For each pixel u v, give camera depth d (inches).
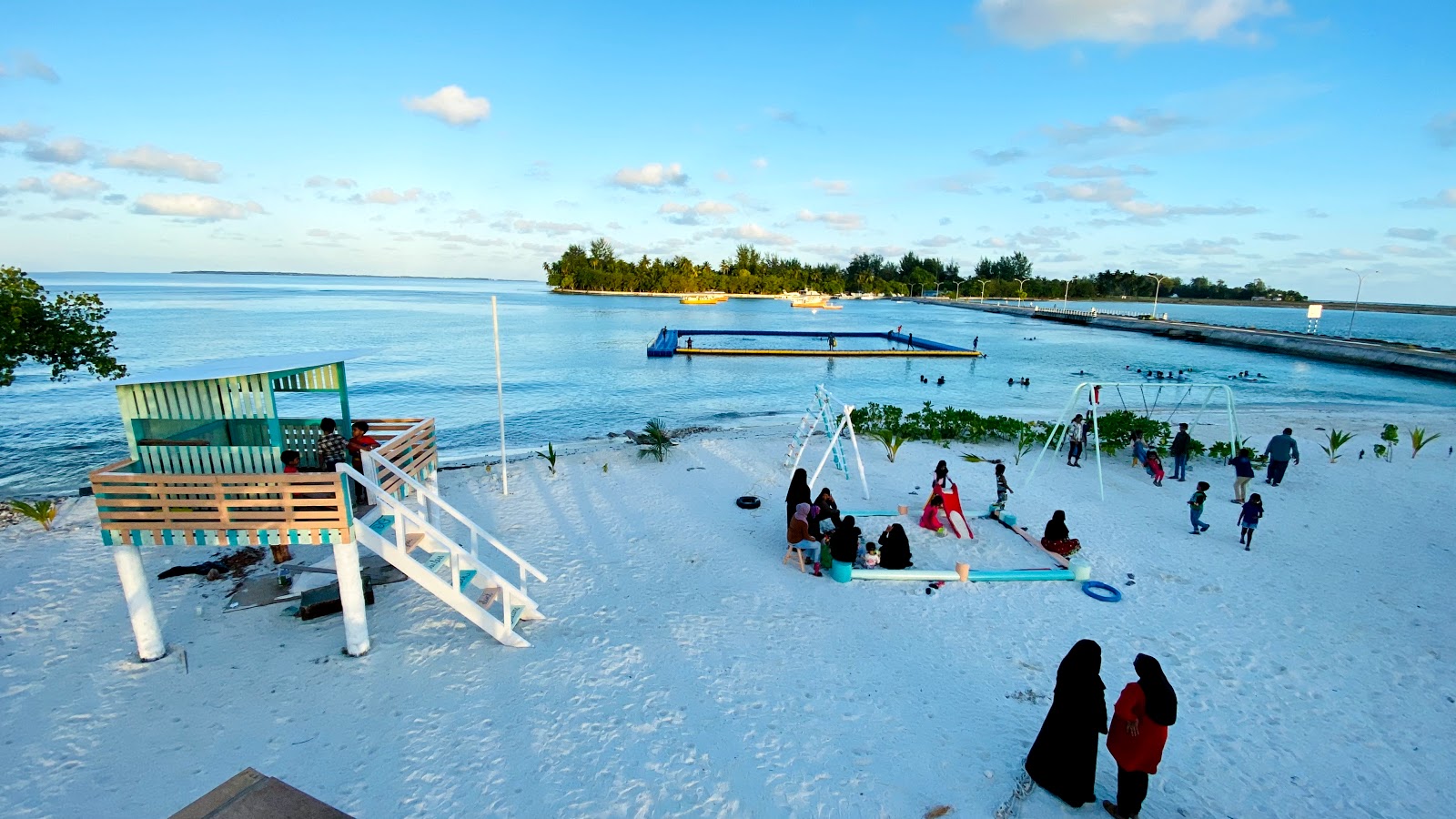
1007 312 5457.7
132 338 2447.1
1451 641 390.6
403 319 3604.8
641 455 780.0
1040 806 259.3
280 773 275.1
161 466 352.2
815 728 306.0
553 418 1230.3
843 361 2208.4
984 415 1283.2
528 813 255.4
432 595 429.4
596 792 266.5
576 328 3346.5
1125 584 457.4
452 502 620.7
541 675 345.7
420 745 292.5
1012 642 381.7
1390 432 855.7
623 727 305.1
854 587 449.4
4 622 394.9
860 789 268.4
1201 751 295.0
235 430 365.1
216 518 337.7
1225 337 3080.7
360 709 317.4
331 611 404.5
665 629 392.5
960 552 504.7
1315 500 649.0
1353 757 293.0
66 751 287.9
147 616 350.0
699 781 272.8
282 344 2310.5
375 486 354.0
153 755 285.4
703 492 652.7
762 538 536.1
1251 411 1302.9
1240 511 607.2
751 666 354.9
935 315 5354.3
